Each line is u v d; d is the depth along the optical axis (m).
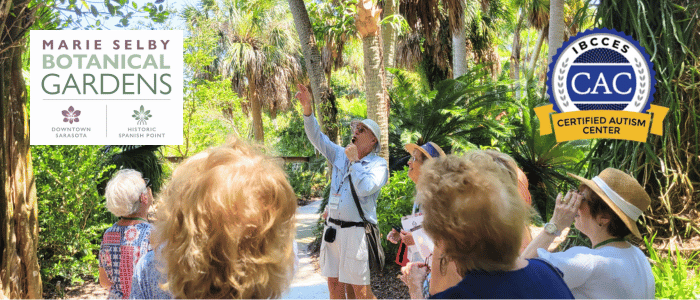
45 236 4.83
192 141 10.98
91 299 4.55
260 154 1.16
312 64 6.41
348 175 3.35
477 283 1.11
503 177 1.23
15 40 3.31
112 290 2.14
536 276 1.15
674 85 4.04
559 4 9.12
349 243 3.28
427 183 1.21
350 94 23.33
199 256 0.98
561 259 1.53
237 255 1.02
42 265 4.80
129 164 7.11
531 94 8.36
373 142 3.54
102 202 5.57
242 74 17.92
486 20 15.62
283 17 17.50
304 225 8.87
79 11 3.51
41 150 5.02
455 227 1.11
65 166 5.03
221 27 17.03
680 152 4.04
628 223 1.54
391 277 4.78
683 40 4.02
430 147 2.59
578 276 1.51
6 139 3.32
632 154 4.05
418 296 1.94
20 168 3.43
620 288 1.51
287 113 22.47
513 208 1.13
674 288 2.84
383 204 5.49
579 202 1.68
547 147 7.74
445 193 1.14
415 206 2.53
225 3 16.91
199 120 11.26
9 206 3.29
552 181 8.02
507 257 1.12
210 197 1.01
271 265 1.07
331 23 7.18
